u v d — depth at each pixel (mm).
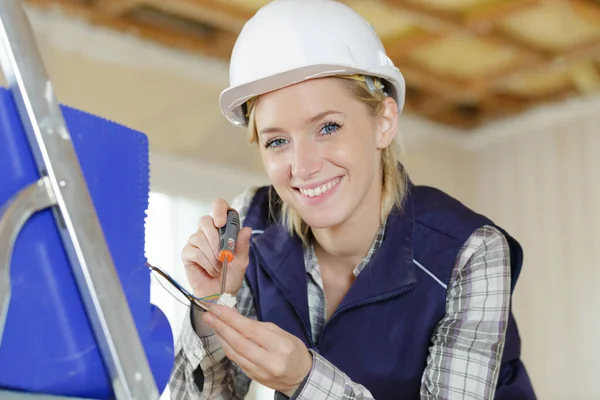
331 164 1309
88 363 727
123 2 4328
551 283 5711
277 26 1308
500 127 6168
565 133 5824
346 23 1337
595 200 5590
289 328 1463
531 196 5945
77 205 718
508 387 1528
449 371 1308
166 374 814
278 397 1178
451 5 4391
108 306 722
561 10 4402
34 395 705
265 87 1297
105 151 781
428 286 1389
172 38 4781
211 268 1288
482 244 1385
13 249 702
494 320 1332
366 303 1397
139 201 808
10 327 698
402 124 6012
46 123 715
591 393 5340
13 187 708
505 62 5203
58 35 4395
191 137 4840
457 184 6266
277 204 1600
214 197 4836
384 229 1458
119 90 4594
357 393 1142
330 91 1297
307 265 1506
